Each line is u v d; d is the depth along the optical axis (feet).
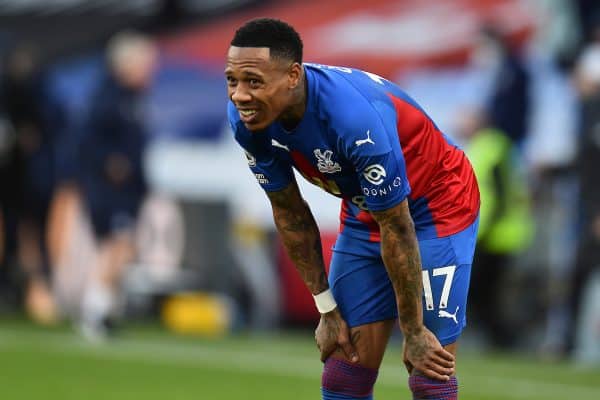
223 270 129.80
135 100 133.49
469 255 53.26
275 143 50.37
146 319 136.98
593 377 99.09
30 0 142.41
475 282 110.42
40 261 143.02
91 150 134.00
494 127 109.70
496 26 111.86
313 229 54.44
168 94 132.16
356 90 48.57
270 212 125.70
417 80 116.57
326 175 50.83
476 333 115.55
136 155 133.28
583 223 107.34
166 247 133.28
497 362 107.55
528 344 112.16
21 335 128.98
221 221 129.29
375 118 48.16
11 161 143.02
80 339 125.90
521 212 108.99
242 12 129.49
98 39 136.98
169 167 131.95
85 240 138.00
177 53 132.05
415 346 50.93
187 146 130.82
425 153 51.96
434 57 115.65
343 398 54.19
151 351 116.16
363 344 53.78
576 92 107.65
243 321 129.18
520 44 110.83
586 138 106.83
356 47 121.08
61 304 141.79
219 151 128.98
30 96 140.97
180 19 132.87
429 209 52.70
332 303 54.29
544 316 110.42
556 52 109.19
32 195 142.31
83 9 138.92
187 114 130.93
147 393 89.40
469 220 53.62
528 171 109.29
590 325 108.06
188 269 131.95
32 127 141.08
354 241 54.13
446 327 52.54
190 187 130.93
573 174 107.76
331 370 54.19
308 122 48.62
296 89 47.70
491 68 111.34
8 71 142.20
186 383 95.09
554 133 108.88
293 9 126.11
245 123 47.62
